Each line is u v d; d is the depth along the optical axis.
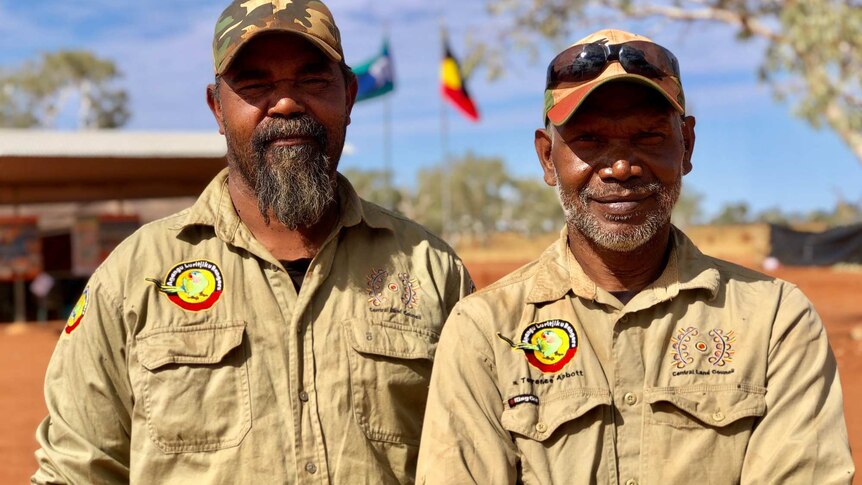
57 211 23.23
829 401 2.60
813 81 15.85
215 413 2.91
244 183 3.15
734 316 2.74
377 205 3.37
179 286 3.03
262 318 3.01
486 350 2.74
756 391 2.63
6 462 8.13
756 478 2.54
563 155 2.79
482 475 2.58
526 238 62.62
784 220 84.62
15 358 14.56
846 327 15.67
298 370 2.97
